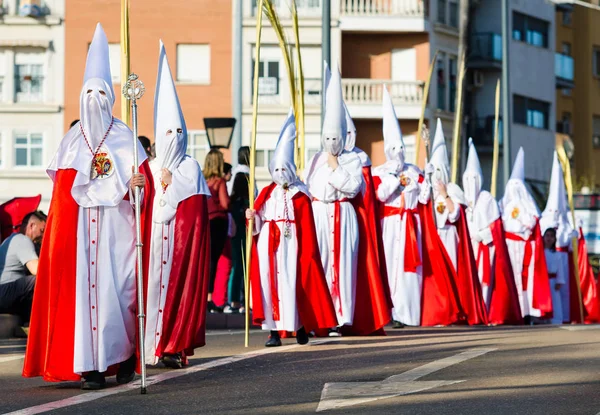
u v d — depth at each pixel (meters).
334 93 20.17
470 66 72.25
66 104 63.50
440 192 25.56
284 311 18.25
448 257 24.12
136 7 63.12
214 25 63.41
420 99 65.44
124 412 11.30
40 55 63.66
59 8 63.31
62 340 12.97
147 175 13.55
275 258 18.45
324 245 20.11
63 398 12.38
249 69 63.56
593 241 51.47
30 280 19.88
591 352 15.41
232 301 25.02
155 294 15.05
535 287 29.77
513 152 75.44
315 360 15.32
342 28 64.50
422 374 13.40
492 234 28.22
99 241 13.23
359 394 12.00
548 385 12.32
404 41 66.19
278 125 63.41
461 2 56.16
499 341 17.34
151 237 14.89
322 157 20.36
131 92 13.24
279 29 20.33
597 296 34.91
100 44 13.63
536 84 77.75
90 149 13.34
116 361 13.11
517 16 76.00
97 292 13.11
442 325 24.05
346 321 19.98
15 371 14.88
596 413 10.56
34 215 20.11
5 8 63.25
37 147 63.69
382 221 23.95
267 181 63.06
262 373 14.09
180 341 14.93
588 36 87.19
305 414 10.87
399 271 23.77
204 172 24.05
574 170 77.94
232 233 24.75
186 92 63.44
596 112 87.62
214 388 12.87
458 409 10.89
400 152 23.84
